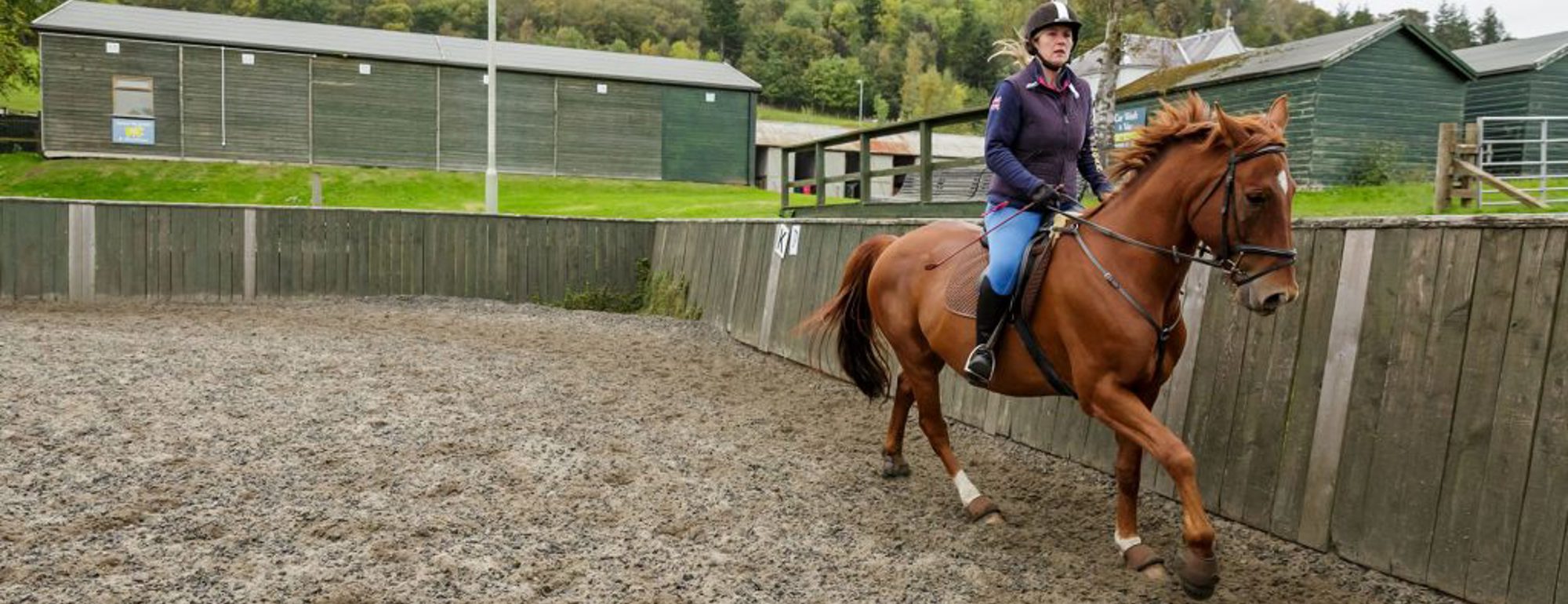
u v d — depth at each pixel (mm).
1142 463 5613
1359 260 4500
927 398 5277
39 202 12898
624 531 4609
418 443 5879
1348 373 4477
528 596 3836
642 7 104250
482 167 31656
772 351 10156
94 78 28375
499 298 14750
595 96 32438
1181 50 37375
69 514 4504
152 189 25688
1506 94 23516
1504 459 3830
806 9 111000
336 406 6680
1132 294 4051
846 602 3922
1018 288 4449
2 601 3600
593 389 7863
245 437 5840
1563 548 3600
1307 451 4652
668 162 33406
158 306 12812
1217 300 5258
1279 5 78688
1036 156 4613
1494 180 11727
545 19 100875
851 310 5832
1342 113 20125
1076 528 4930
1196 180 3883
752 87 33844
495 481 5258
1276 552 4598
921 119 11602
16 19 32219
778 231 10430
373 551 4215
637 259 15219
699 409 7406
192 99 29094
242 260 13695
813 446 6445
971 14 99812
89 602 3623
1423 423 4137
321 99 30078
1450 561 3996
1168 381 5512
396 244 14375
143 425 5969
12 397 6430
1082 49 17844
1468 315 4012
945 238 5215
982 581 4164
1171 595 4047
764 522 4840
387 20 88438
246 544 4246
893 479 5727
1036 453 6418
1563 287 3688
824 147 14516
